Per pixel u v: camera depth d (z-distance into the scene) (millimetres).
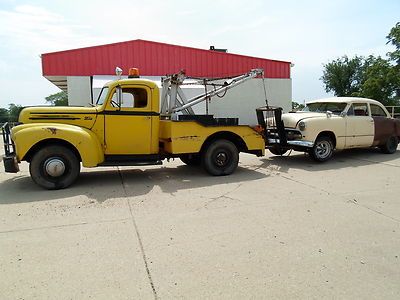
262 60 18188
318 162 9039
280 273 3059
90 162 6215
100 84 14164
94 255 3443
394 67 41844
